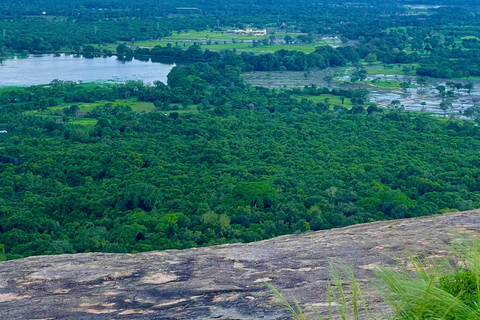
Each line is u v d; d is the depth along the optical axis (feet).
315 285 23.67
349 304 21.27
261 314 20.79
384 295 19.21
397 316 18.69
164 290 23.34
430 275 19.71
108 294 22.94
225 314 20.86
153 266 26.22
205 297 22.58
